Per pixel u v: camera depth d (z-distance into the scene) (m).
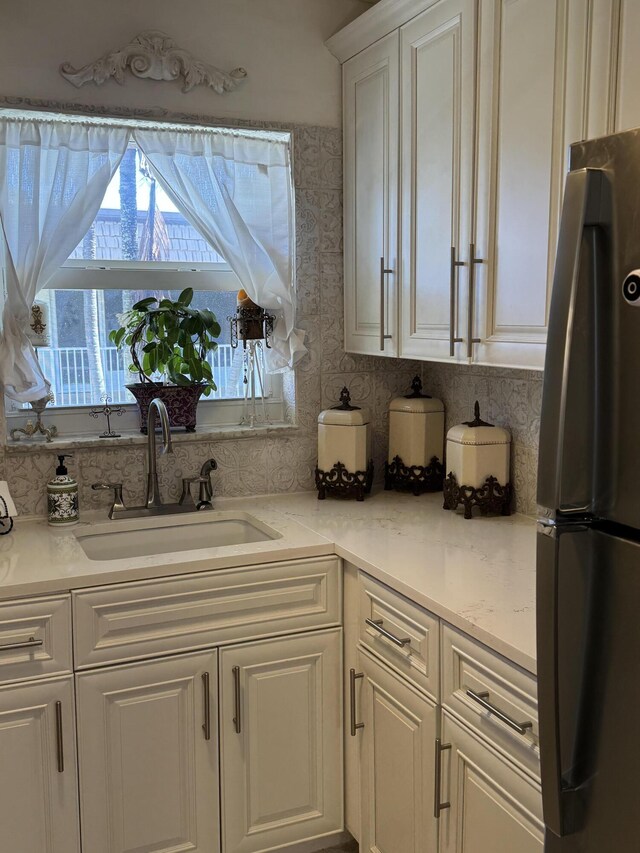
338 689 2.21
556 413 1.09
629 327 1.03
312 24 2.57
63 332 2.55
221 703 2.08
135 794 2.02
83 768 1.96
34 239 2.29
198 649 2.04
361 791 2.13
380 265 2.43
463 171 2.00
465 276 2.01
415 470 2.66
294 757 2.18
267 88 2.54
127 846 2.03
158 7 2.38
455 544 2.09
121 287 2.58
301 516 2.42
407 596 1.79
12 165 2.30
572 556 1.13
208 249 2.69
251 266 2.56
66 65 2.29
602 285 1.07
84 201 2.36
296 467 2.72
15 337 2.28
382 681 1.98
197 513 2.47
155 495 2.47
